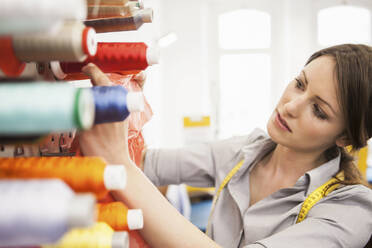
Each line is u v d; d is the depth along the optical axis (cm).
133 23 45
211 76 363
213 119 358
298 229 62
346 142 79
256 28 353
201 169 98
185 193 190
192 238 42
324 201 75
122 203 39
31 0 17
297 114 74
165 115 356
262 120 370
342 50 71
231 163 96
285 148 88
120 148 41
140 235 43
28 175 27
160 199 43
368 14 349
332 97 69
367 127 73
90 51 27
